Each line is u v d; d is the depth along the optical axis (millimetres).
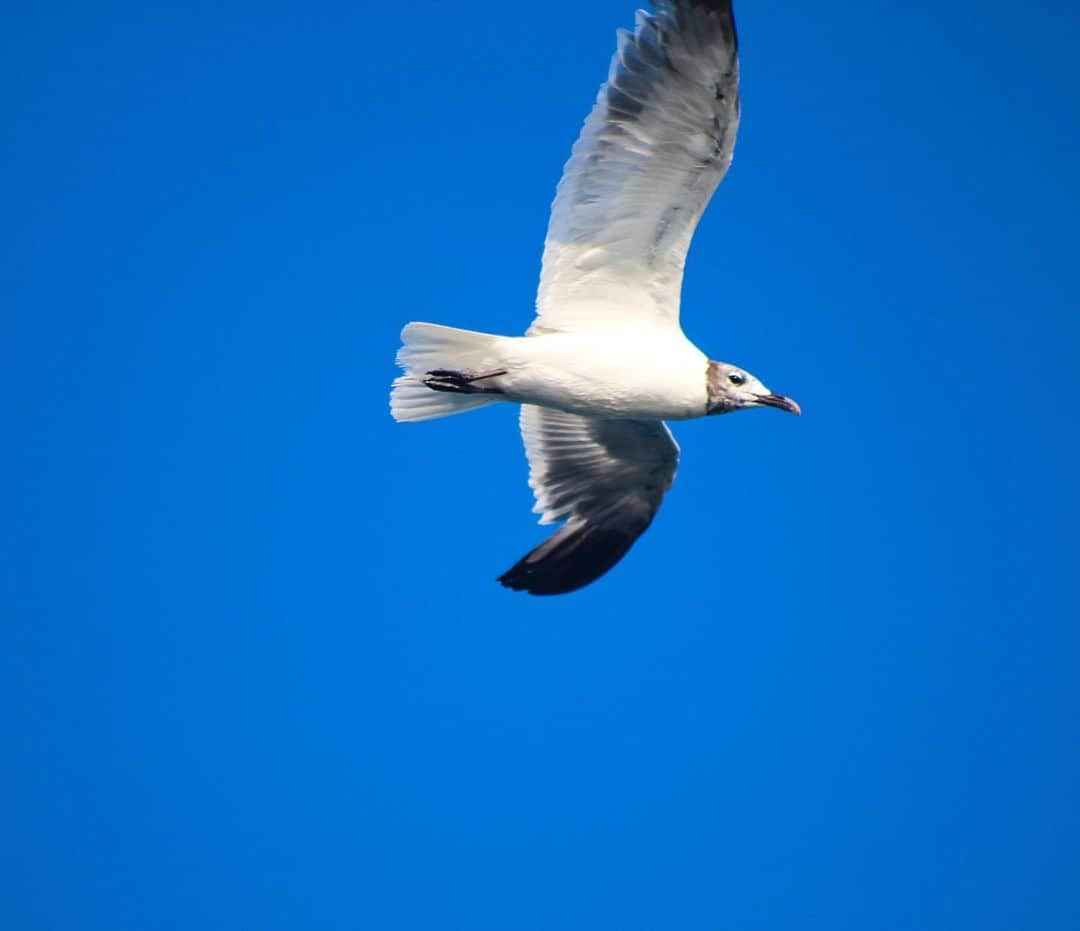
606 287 14297
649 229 13953
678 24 13047
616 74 13516
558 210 14109
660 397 14359
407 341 14430
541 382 14250
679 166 13594
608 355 14156
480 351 14359
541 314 14391
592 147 13773
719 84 13070
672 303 14320
